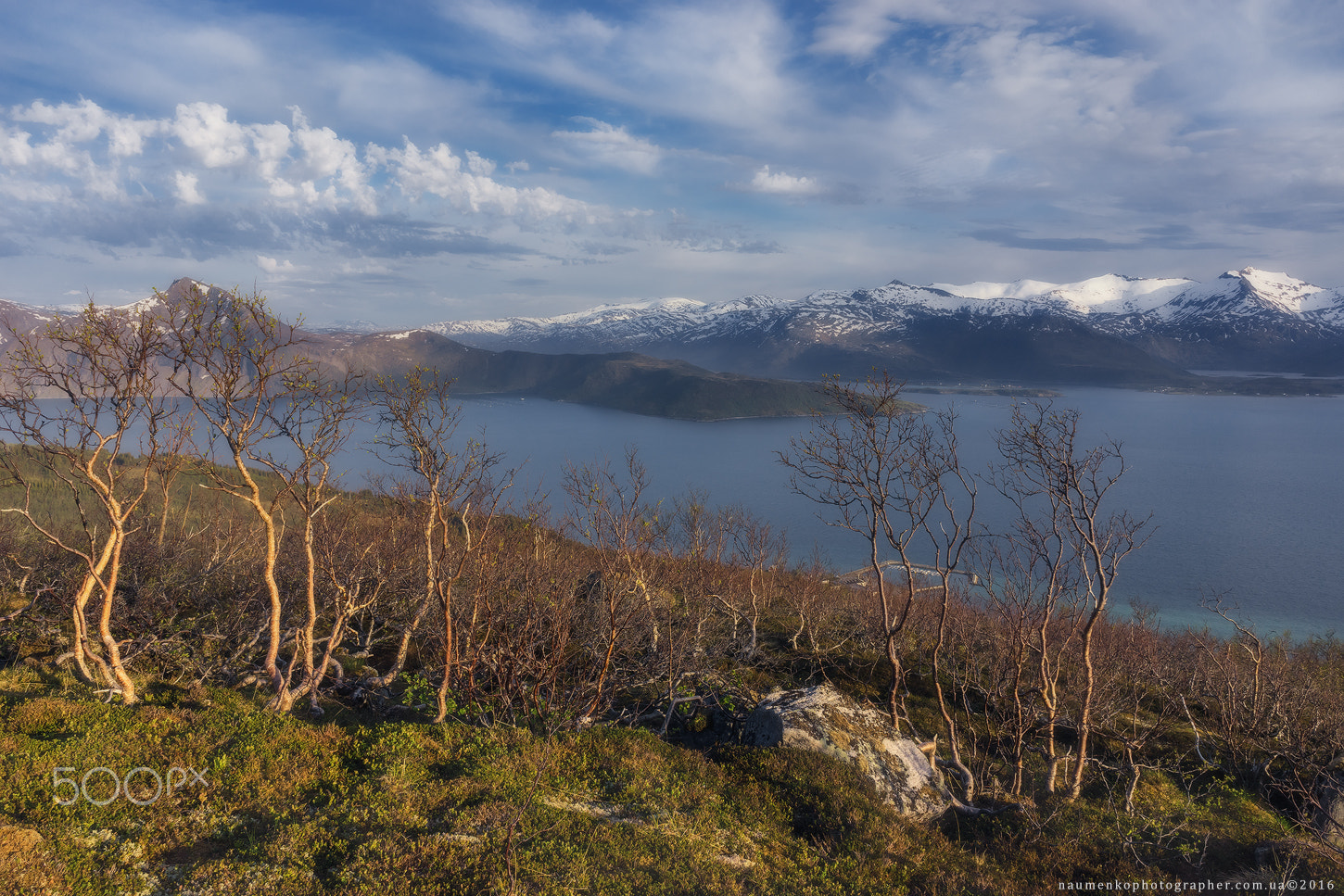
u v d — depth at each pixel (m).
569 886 9.48
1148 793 18.94
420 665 23.25
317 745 12.80
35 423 13.96
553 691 18.14
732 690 21.28
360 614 24.75
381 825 10.41
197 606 25.56
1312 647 47.97
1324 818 17.42
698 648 22.53
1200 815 17.53
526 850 10.08
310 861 9.45
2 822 9.13
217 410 14.30
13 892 7.90
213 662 20.83
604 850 10.55
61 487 41.44
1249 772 22.03
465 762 12.88
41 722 12.50
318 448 15.30
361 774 11.99
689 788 13.51
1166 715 26.61
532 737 14.88
